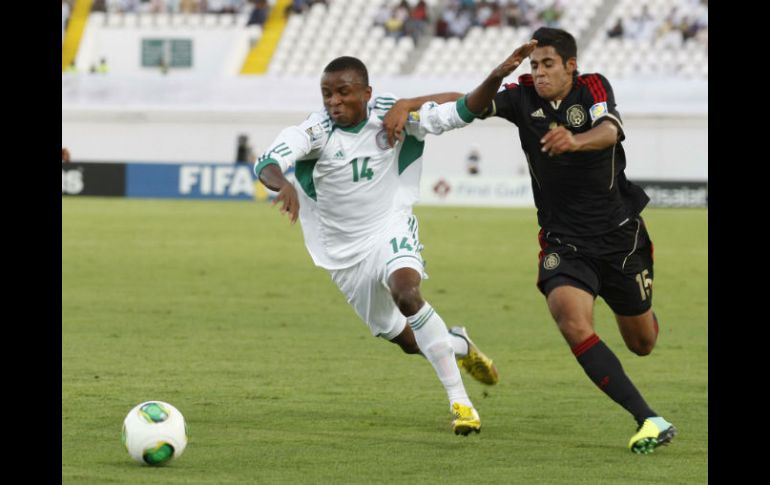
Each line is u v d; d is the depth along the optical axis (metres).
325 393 31.28
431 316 26.25
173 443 22.39
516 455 23.81
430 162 151.62
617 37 162.88
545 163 25.91
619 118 24.97
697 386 32.81
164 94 154.25
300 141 26.56
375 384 32.81
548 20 166.38
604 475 22.03
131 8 173.75
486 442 25.16
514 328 45.16
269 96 153.00
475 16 168.38
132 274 62.72
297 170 28.12
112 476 21.50
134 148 155.38
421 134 27.92
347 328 44.50
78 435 25.33
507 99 26.44
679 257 76.12
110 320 45.66
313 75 165.75
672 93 145.38
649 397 31.08
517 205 131.75
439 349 26.12
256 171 26.03
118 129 155.12
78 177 138.62
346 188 27.62
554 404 30.00
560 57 25.28
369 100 28.02
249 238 86.81
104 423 26.70
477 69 164.38
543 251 26.44
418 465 22.77
